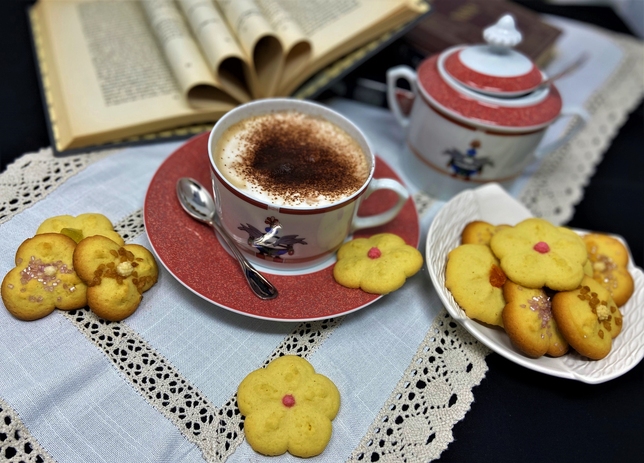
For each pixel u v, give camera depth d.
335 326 0.25
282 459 0.20
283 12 0.33
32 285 0.22
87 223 0.25
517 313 0.23
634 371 0.26
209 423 0.21
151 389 0.22
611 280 0.27
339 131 0.28
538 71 0.30
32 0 0.41
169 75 0.34
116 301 0.22
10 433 0.20
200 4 0.33
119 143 0.31
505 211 0.30
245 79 0.34
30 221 0.26
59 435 0.20
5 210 0.26
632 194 0.37
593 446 0.23
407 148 0.34
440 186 0.33
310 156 0.27
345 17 0.36
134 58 0.34
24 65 0.36
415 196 0.33
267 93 0.33
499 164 0.30
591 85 0.45
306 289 0.24
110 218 0.27
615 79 0.46
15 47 0.37
